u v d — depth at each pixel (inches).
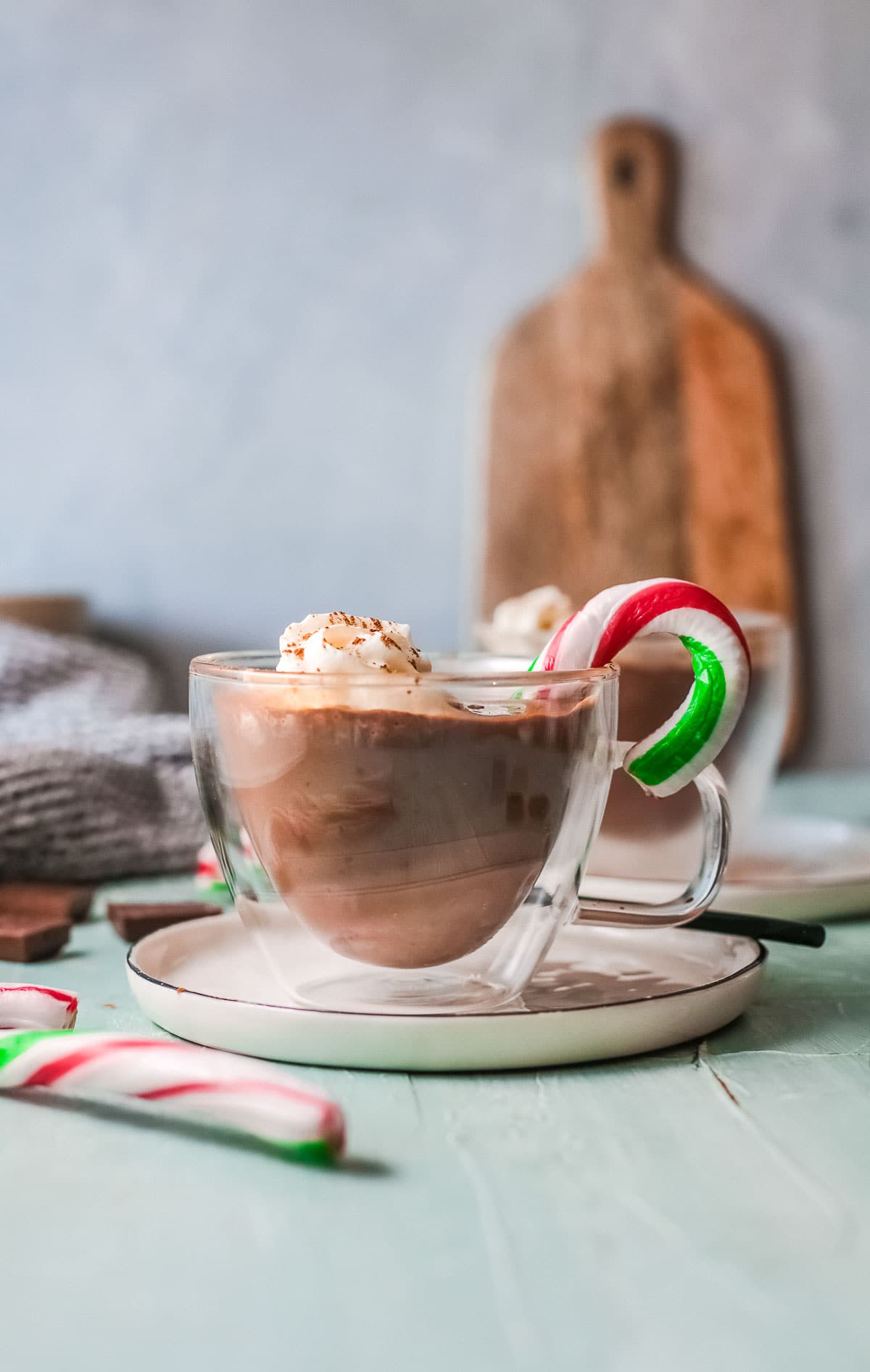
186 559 56.6
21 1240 19.8
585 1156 21.1
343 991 23.8
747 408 56.5
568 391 56.5
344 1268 19.4
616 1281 19.2
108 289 56.1
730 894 28.1
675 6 56.1
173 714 54.9
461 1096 22.5
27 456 56.3
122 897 31.5
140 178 55.9
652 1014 23.2
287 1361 18.3
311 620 24.1
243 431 56.5
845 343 57.0
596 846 28.7
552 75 56.1
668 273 56.4
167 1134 21.7
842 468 57.1
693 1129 21.7
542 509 56.5
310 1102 20.8
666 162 56.1
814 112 56.6
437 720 22.8
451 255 56.3
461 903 23.1
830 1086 22.7
